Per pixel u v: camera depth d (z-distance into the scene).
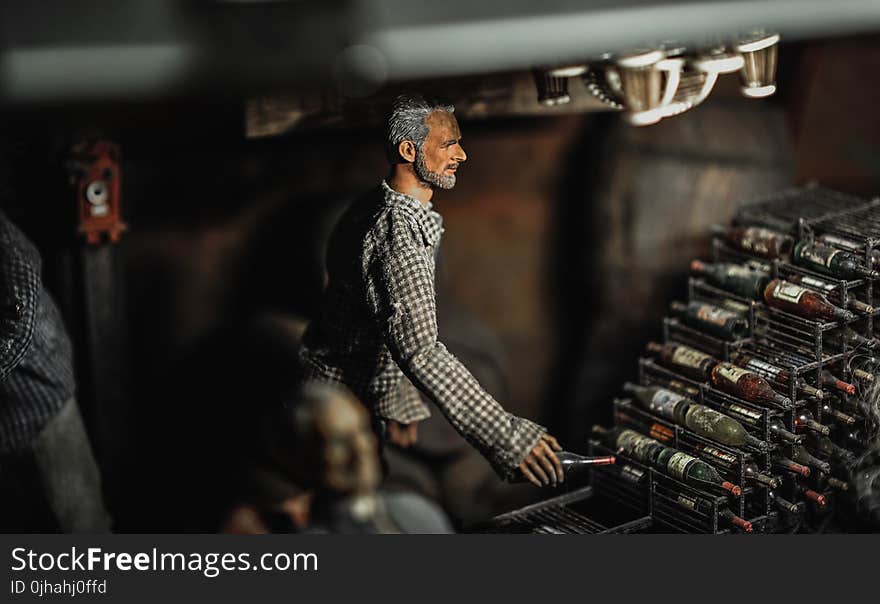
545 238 4.54
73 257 3.91
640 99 2.54
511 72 3.49
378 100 3.42
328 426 2.71
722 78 4.36
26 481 3.26
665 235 4.32
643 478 2.80
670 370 2.92
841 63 4.41
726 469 2.68
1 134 3.46
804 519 2.80
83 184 3.80
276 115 3.38
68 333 4.02
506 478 2.49
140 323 4.25
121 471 4.16
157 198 4.19
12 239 2.87
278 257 4.30
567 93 2.77
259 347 4.13
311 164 4.33
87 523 3.35
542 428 2.48
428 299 2.46
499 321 4.57
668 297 4.37
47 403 3.16
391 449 3.98
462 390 2.44
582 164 4.46
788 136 4.44
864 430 2.75
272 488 2.83
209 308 4.30
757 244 3.00
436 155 2.52
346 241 2.58
